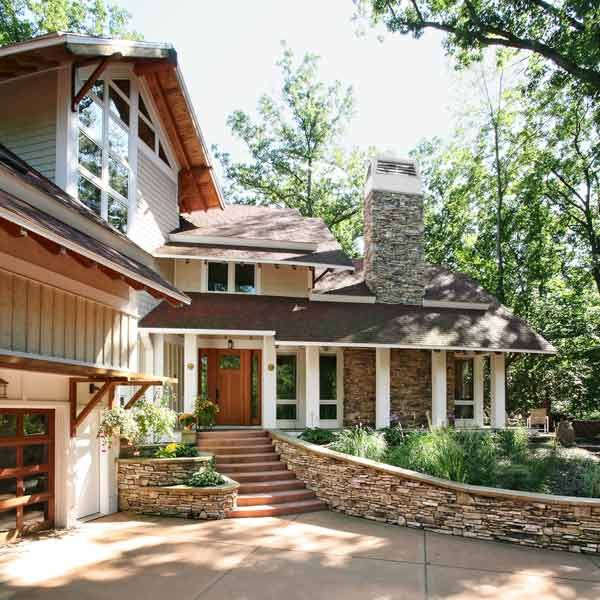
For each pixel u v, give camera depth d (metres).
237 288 18.81
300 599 6.67
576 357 25.55
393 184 20.42
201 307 17.19
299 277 19.39
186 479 11.70
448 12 17.80
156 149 16.88
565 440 17.81
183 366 17.58
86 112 12.41
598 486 10.19
